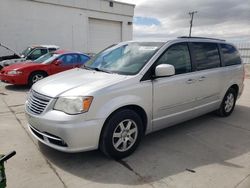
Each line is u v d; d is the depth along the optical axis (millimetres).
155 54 3855
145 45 4184
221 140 4289
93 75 3719
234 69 5492
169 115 4070
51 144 3211
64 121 2996
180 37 4379
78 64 9609
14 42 16453
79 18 19141
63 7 18141
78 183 2906
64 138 3029
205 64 4727
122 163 3389
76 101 3031
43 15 17344
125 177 3045
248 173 3203
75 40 19234
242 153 3797
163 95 3859
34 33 17156
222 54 5254
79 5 18906
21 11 16391
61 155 3572
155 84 3719
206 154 3730
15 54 13164
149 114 3734
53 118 3057
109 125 3250
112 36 21688
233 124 5145
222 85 5176
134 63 3830
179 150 3840
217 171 3236
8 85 9555
